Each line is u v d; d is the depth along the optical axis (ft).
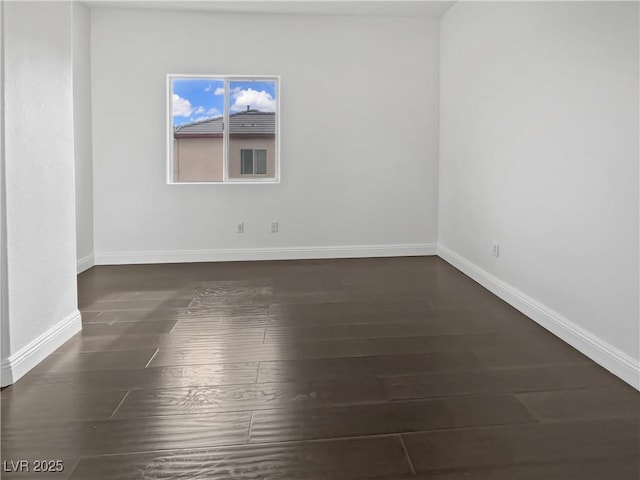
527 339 9.21
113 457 5.41
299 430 6.00
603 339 8.02
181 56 15.94
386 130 17.02
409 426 6.10
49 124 8.29
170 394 6.94
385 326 9.97
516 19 11.05
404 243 17.53
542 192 10.03
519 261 11.14
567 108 9.03
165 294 12.46
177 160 16.72
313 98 16.63
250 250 16.99
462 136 14.78
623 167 7.45
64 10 8.68
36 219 7.93
